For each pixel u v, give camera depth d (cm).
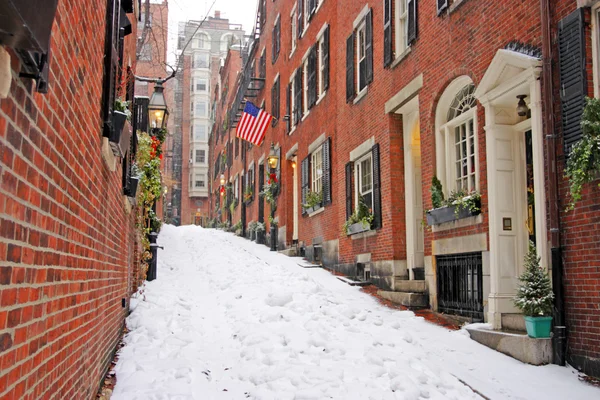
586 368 601
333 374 620
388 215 1170
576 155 586
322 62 1755
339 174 1500
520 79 710
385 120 1197
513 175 787
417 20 1051
